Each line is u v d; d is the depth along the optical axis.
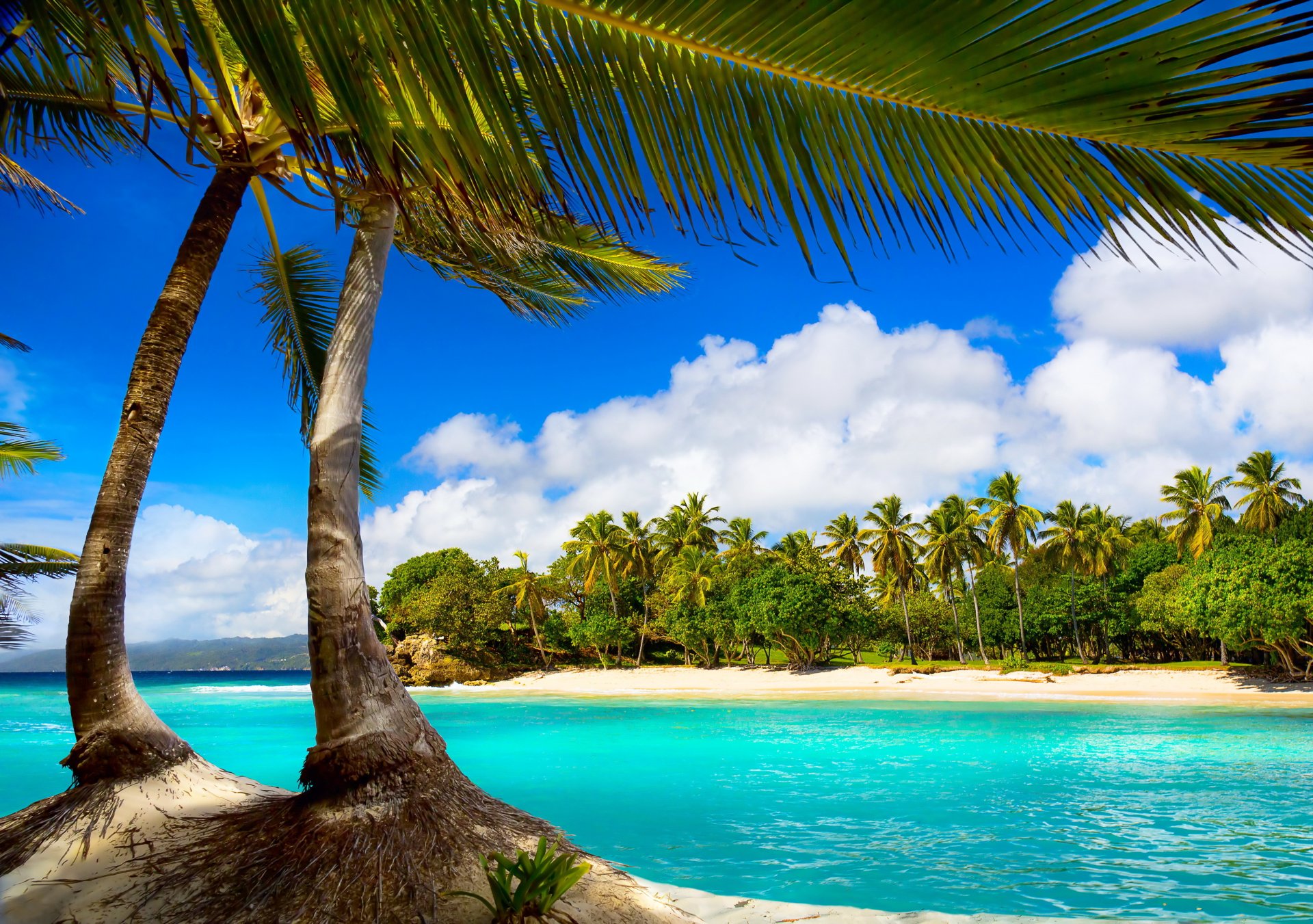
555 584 57.72
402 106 1.65
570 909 3.91
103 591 5.01
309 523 4.69
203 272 5.14
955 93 1.58
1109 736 16.97
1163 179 1.55
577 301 7.70
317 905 3.73
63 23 1.98
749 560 53.72
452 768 4.77
